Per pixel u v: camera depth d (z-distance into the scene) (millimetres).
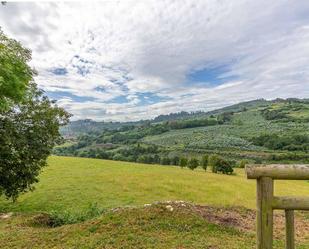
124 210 13922
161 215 13070
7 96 9266
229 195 38625
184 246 10016
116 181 42312
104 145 156000
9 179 23531
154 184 41594
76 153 126188
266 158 110812
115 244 10383
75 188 37406
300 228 13422
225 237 11234
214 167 66438
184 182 43969
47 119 25000
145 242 10453
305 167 4137
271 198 4230
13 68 9117
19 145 22969
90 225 12562
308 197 4180
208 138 171875
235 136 171125
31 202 31656
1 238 12734
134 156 113125
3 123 22562
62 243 11070
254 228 13102
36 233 13023
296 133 151750
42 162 25641
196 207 15055
